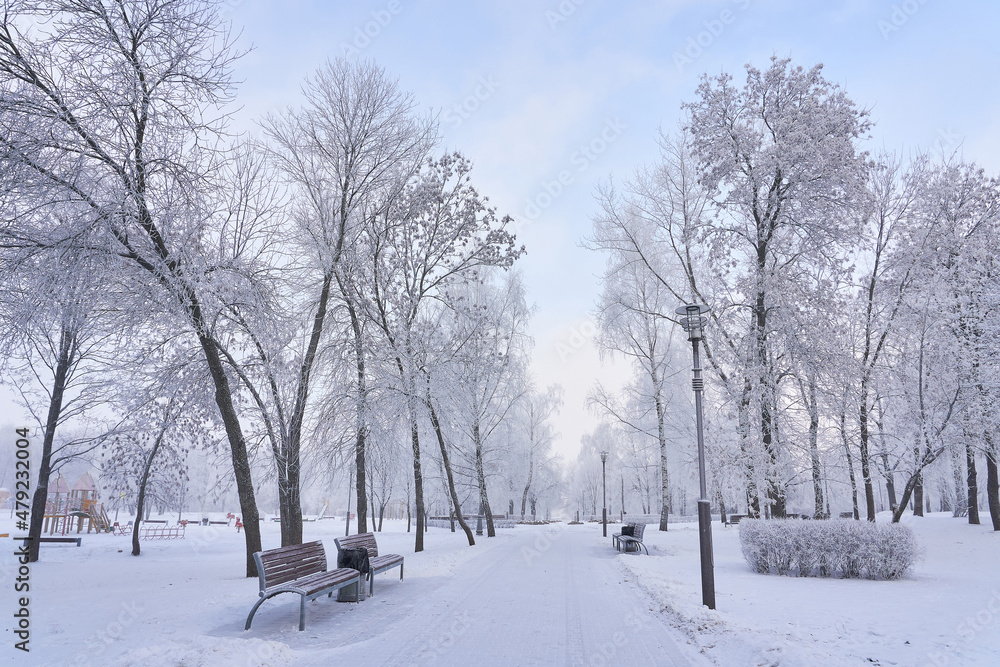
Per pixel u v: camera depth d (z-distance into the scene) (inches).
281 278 522.3
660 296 1099.9
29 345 416.5
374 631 294.7
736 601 374.9
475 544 906.7
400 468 863.7
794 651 236.4
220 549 981.8
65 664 223.6
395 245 754.2
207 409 597.9
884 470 871.1
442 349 755.4
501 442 1317.7
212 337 475.8
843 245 717.3
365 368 713.0
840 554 516.4
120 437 727.7
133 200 411.2
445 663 236.7
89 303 419.5
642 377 1224.8
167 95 434.9
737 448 747.4
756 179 724.0
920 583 477.7
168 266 436.8
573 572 557.0
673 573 539.8
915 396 817.5
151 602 369.1
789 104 741.3
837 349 730.2
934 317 818.2
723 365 802.8
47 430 730.2
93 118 405.1
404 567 578.2
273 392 562.9
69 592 420.8
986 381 759.7
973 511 946.7
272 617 327.0
